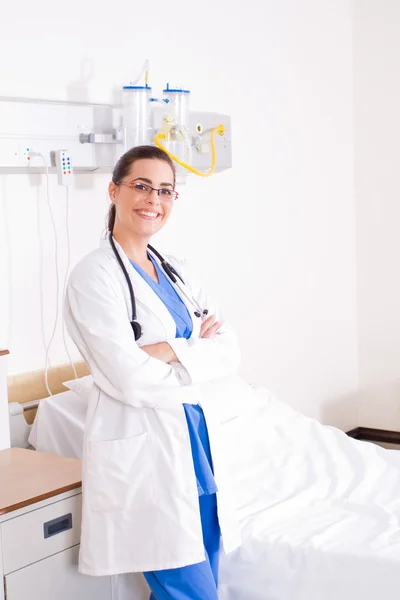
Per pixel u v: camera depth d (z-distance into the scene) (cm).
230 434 244
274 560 204
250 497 227
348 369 404
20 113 235
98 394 192
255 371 346
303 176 364
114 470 184
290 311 362
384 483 241
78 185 262
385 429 405
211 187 316
